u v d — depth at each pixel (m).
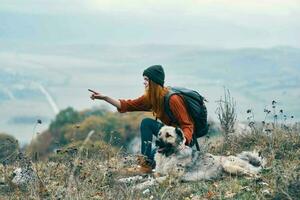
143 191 9.33
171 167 10.01
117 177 9.85
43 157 10.38
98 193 8.89
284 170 9.23
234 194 8.89
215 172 10.06
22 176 10.00
